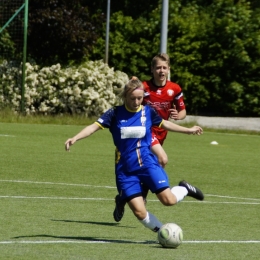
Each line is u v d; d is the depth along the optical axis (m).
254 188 32.00
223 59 80.06
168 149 48.62
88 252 17.28
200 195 20.77
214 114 83.06
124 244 18.58
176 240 18.11
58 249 17.52
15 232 19.69
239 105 80.69
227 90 80.25
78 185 30.53
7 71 68.06
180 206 25.92
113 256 16.91
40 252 17.06
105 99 68.88
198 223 22.39
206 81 80.69
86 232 20.20
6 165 36.31
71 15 74.25
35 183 30.53
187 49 80.69
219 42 80.31
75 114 67.50
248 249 18.39
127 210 24.62
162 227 18.27
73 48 74.81
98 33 81.94
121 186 18.83
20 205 24.67
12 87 67.94
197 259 16.88
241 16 81.38
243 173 37.44
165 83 25.19
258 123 73.94
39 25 72.75
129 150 18.98
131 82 19.30
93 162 39.28
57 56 75.56
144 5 97.88
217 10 83.12
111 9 96.38
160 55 25.05
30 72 68.19
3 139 49.66
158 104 25.14
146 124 19.33
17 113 65.88
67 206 24.95
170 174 35.81
